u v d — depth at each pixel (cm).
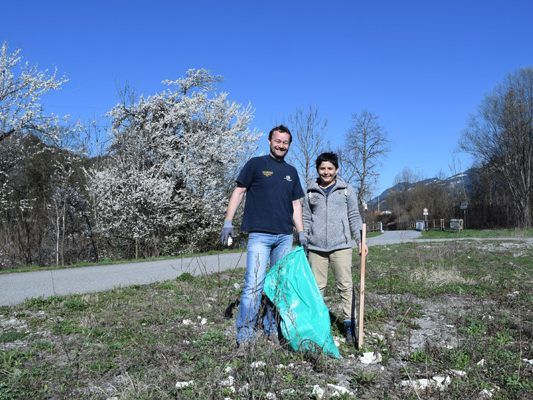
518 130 4859
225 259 1672
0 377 413
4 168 1939
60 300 773
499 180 5341
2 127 1745
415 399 371
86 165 2214
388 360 468
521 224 4766
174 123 2255
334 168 520
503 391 391
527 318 645
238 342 482
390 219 7856
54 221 2180
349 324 526
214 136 2308
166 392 374
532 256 1612
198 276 1085
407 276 1037
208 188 2267
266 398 369
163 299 772
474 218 5934
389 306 716
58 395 385
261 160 510
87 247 2236
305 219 536
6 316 670
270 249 514
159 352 476
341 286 525
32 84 1728
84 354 478
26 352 484
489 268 1259
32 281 1090
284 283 487
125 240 2191
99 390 384
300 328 471
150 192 2078
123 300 769
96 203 2144
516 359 464
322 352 450
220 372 411
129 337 539
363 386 401
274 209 503
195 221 2292
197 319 630
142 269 1353
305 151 3127
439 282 955
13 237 2141
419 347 515
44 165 2208
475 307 734
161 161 2208
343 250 520
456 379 406
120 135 2170
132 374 421
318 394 377
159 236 2189
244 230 510
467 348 490
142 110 2216
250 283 494
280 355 455
